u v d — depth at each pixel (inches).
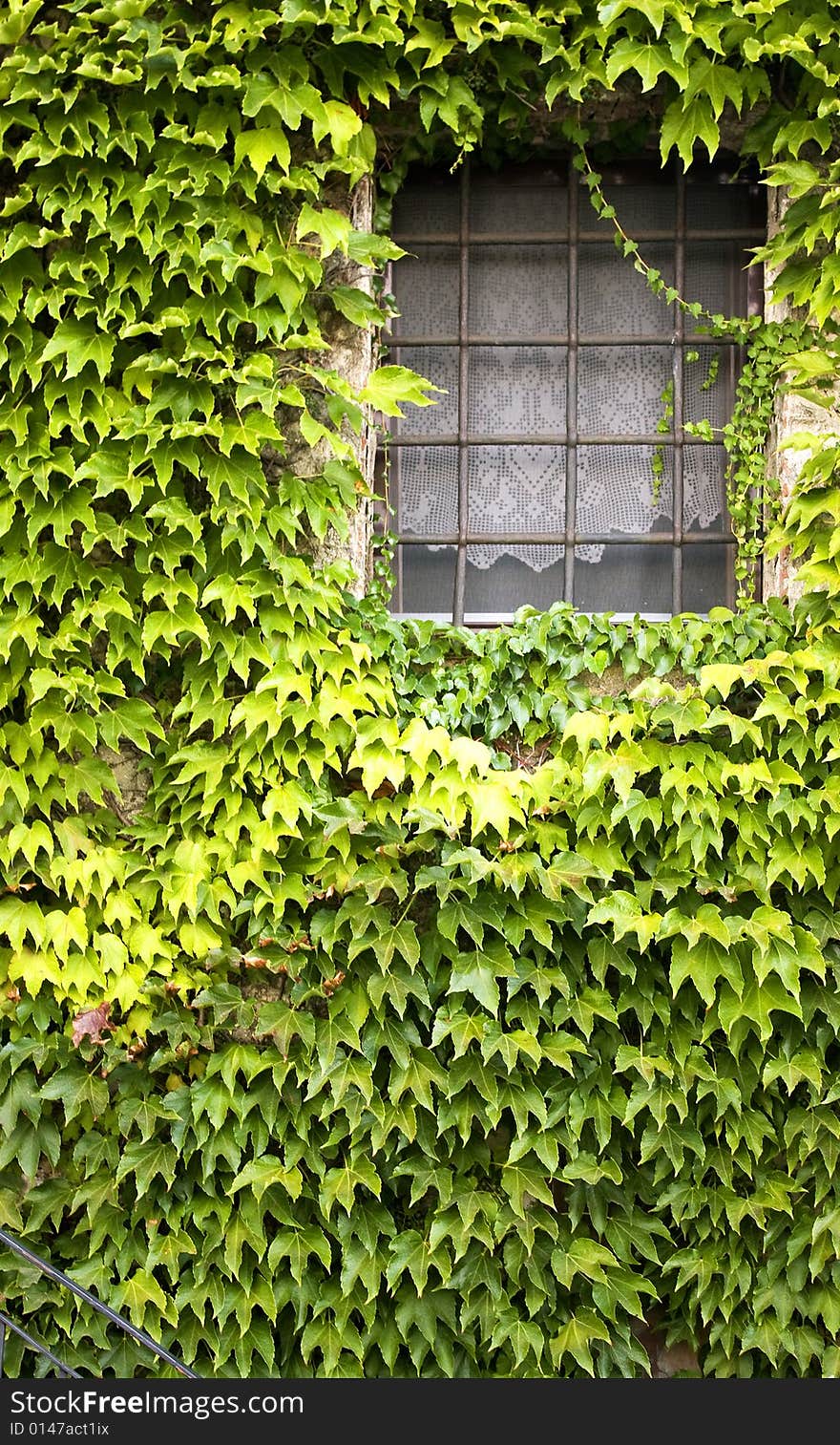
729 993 102.8
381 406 103.6
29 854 103.9
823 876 103.1
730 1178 103.1
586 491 117.4
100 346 102.7
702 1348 106.9
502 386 118.1
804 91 105.8
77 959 104.9
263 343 107.7
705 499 117.9
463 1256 103.0
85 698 103.8
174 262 101.2
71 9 100.4
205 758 104.5
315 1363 105.0
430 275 117.3
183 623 102.7
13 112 100.7
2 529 102.7
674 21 101.9
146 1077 104.2
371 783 101.0
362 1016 102.0
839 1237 103.0
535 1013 102.3
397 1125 101.3
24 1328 104.2
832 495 104.6
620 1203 103.3
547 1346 103.6
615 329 117.0
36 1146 103.9
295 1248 102.2
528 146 114.0
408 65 105.7
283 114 99.1
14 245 100.6
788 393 109.3
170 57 100.7
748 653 105.7
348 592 108.0
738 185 116.0
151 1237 102.8
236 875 103.0
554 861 102.5
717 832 102.7
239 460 103.4
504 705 106.2
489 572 117.8
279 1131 102.9
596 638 106.0
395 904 106.6
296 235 104.3
